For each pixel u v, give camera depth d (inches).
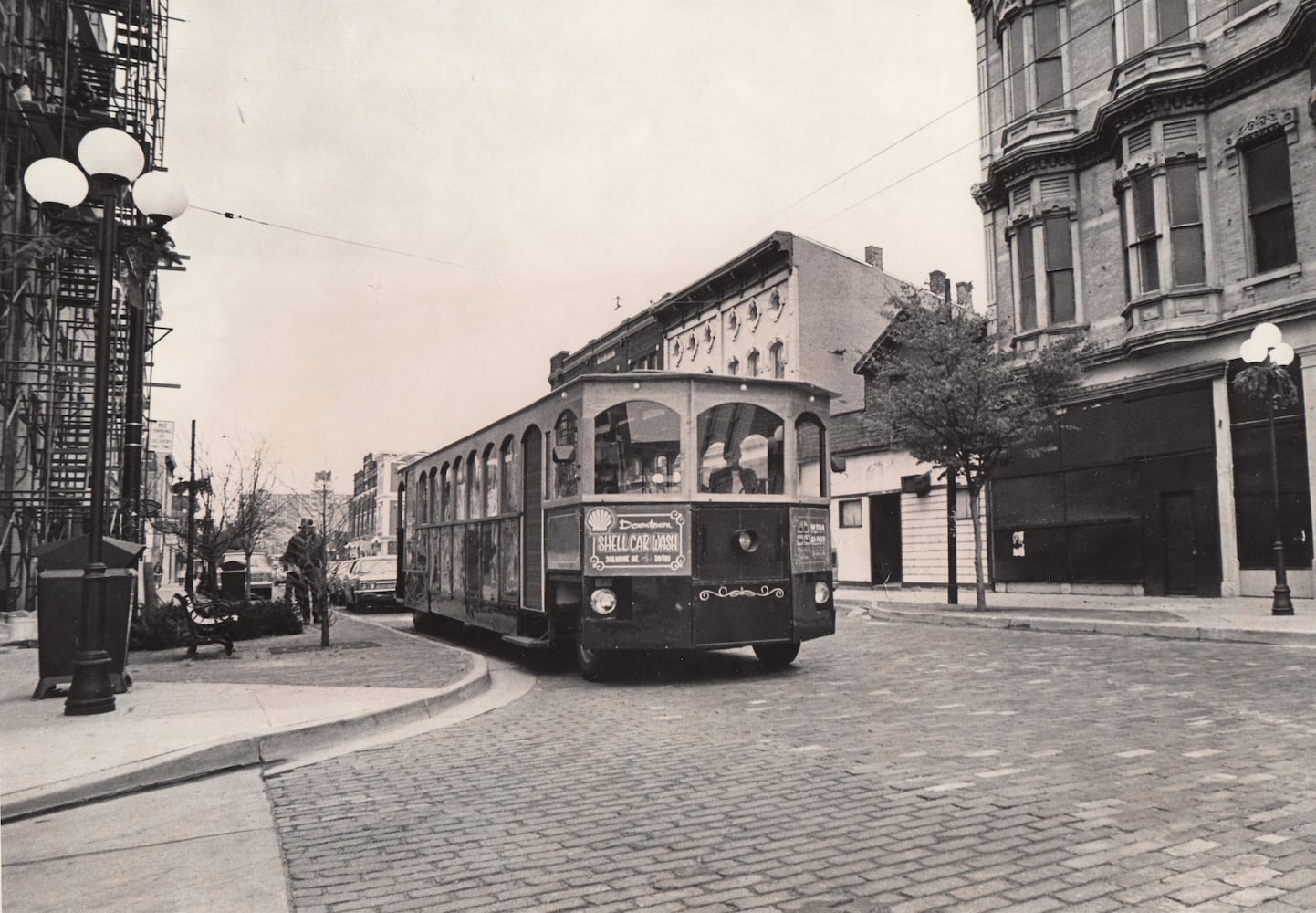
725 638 376.8
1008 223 876.0
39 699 328.8
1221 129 701.9
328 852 169.9
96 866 164.7
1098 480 792.3
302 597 706.8
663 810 191.3
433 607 603.8
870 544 1103.6
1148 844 159.3
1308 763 212.4
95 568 301.0
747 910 135.4
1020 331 863.1
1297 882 139.1
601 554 373.4
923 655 448.1
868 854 159.2
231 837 180.9
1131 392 757.9
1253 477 666.8
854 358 1288.1
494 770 232.8
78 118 629.9
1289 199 657.6
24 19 648.4
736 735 267.6
